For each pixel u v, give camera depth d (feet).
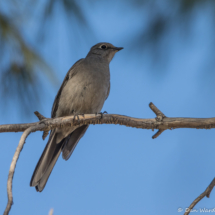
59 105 32.24
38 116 22.90
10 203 14.39
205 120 23.48
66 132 30.25
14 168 16.70
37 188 26.96
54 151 29.84
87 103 31.73
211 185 17.67
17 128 22.29
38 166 27.71
